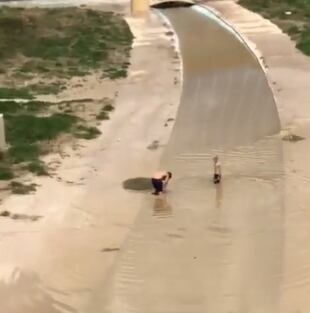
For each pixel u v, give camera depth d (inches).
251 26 1984.5
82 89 1454.2
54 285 743.1
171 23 2082.9
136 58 1705.2
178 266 784.9
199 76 1544.0
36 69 1592.0
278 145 1125.7
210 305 712.4
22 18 1998.0
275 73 1539.1
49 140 1139.9
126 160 1069.8
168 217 892.6
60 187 965.8
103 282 751.1
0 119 1081.4
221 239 840.9
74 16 2089.1
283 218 887.1
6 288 733.9
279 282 748.0
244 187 977.5
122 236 844.0
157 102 1362.0
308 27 1930.4
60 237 834.2
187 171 1034.7
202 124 1232.8
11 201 916.0
